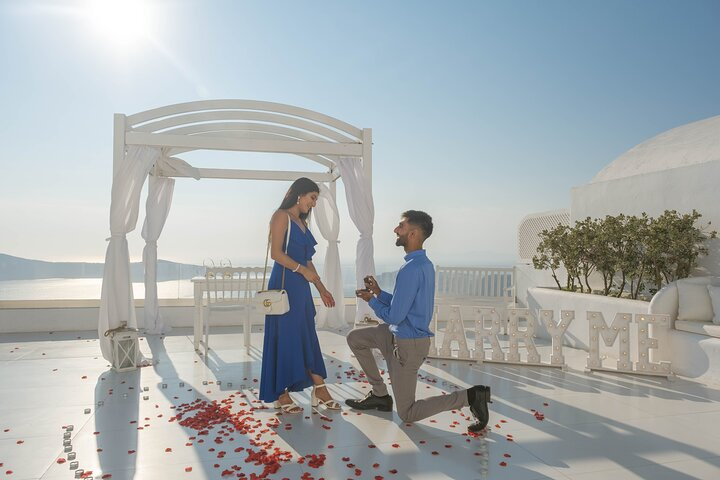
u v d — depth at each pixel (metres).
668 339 5.88
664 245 6.76
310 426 3.88
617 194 8.19
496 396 4.81
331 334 8.57
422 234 3.85
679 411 4.34
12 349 7.24
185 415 4.18
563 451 3.41
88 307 8.95
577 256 7.94
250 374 5.72
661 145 8.90
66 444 3.46
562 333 6.04
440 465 3.16
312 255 4.45
